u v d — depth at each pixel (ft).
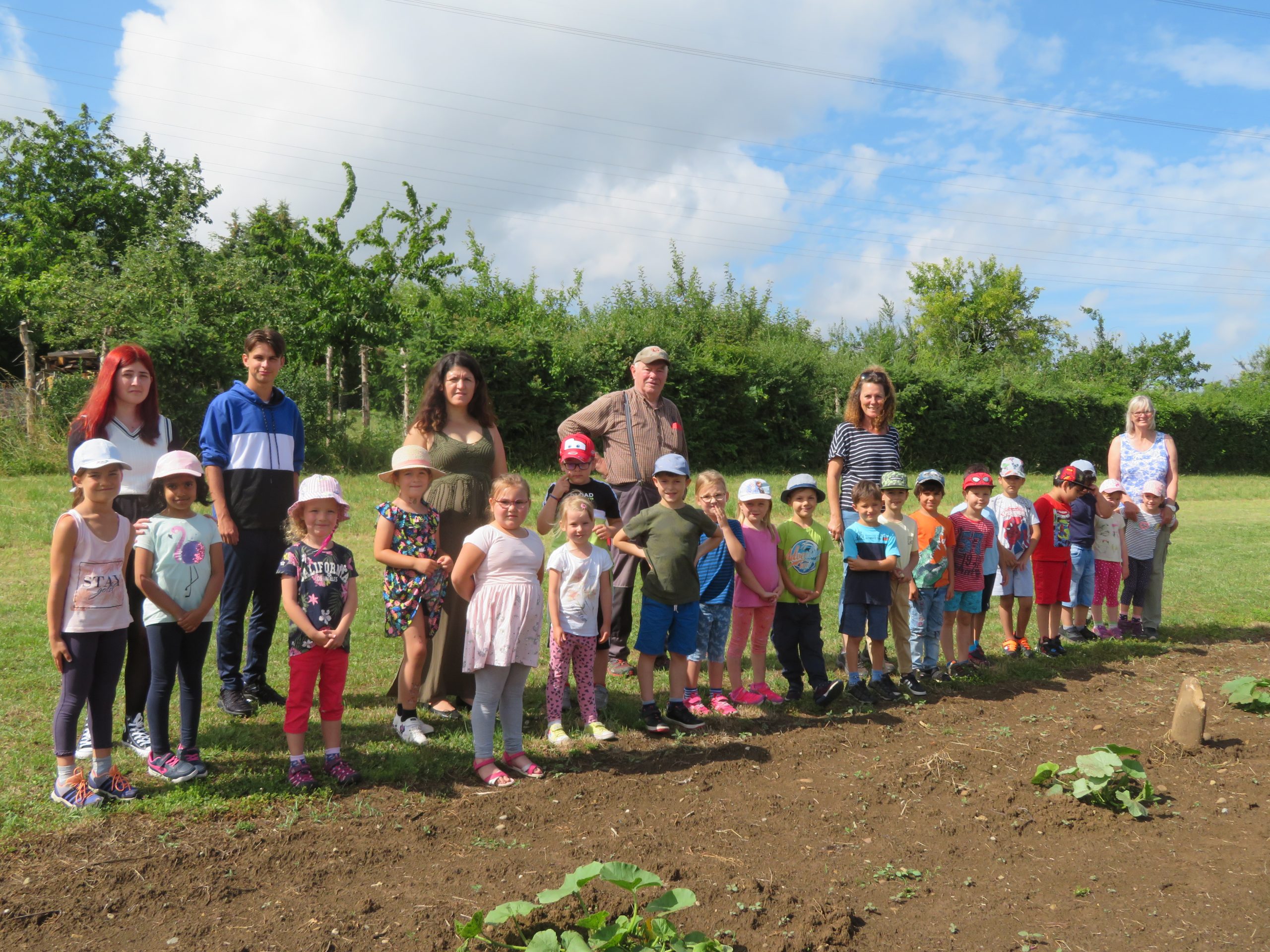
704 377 75.20
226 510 16.72
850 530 19.51
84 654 12.56
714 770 15.10
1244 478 99.30
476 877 11.05
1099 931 10.27
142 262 55.01
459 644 17.33
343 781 13.65
